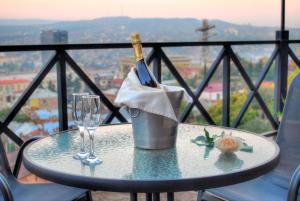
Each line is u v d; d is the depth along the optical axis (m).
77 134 2.14
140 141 1.80
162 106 1.72
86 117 1.70
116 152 1.77
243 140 1.90
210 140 1.88
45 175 1.54
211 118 4.28
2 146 2.29
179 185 1.42
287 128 2.33
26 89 3.14
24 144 2.25
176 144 1.89
